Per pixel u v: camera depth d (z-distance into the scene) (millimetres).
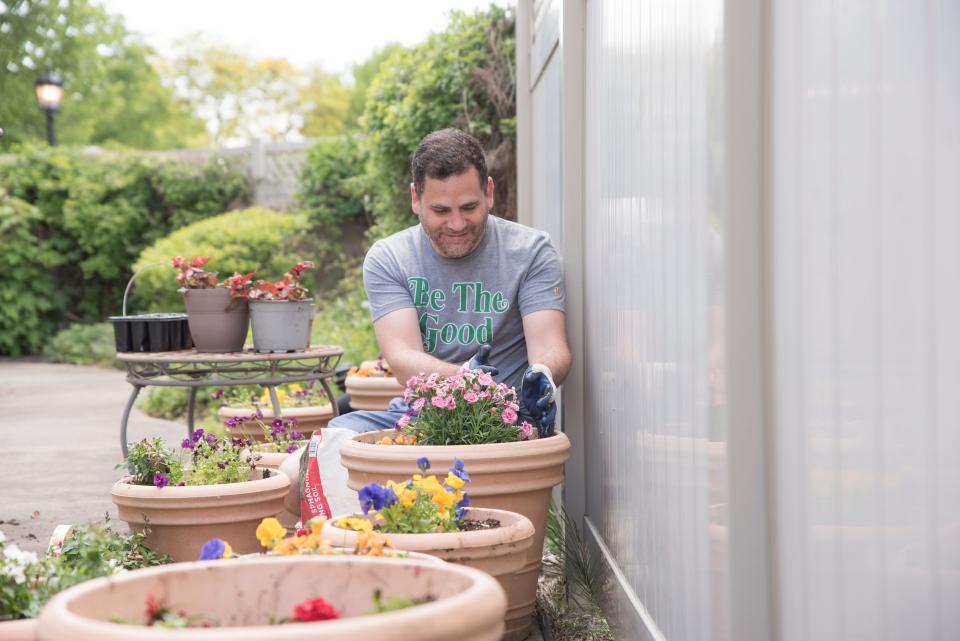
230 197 14922
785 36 1372
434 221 3135
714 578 1575
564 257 3498
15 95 26562
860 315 1211
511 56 7387
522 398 2900
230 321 3955
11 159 15414
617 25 2691
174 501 2842
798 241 1346
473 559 2123
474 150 3141
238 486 2910
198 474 3156
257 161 14812
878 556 1201
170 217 15219
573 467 3432
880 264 1172
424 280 3316
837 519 1272
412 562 1259
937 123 1086
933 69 1085
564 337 3230
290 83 35438
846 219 1227
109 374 12219
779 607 1442
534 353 3195
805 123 1318
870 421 1203
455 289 3307
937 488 1126
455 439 2758
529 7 5422
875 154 1171
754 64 1436
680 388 1905
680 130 1868
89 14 27969
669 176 1986
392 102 8297
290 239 13156
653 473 2211
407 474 2582
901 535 1170
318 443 3088
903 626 1171
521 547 2209
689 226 1801
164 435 7000
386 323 3268
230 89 35062
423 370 3047
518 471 2592
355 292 12102
